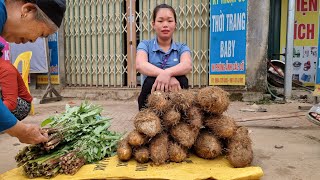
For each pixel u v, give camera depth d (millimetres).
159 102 2439
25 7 1688
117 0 7645
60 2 1765
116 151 2727
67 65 8297
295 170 2611
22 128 1879
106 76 7988
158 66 3209
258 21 6535
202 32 7090
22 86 2855
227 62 6828
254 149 3221
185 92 2588
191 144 2467
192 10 7035
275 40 8234
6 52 6949
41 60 7691
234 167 2379
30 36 1774
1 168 2812
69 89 8188
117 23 7727
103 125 2803
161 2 7270
